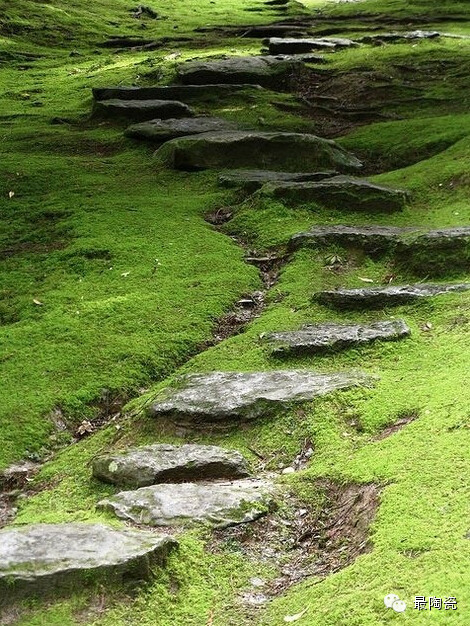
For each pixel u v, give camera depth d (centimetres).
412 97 2109
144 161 1667
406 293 933
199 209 1363
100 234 1232
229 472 626
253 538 536
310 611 435
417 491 516
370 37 2870
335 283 1046
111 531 507
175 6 4841
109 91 2080
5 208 1406
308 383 730
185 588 479
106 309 987
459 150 1546
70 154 1775
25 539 494
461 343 779
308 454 644
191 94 2102
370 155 1686
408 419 652
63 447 743
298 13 4616
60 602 450
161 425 716
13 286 1102
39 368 854
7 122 2103
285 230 1233
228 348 884
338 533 530
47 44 3500
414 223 1245
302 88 2286
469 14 3669
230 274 1091
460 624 380
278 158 1577
